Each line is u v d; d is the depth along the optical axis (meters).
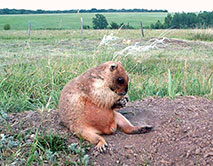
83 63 2.80
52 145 1.44
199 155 1.34
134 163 1.34
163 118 1.60
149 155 1.37
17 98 2.14
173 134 1.47
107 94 1.45
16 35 8.27
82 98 1.47
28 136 1.49
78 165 1.34
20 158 1.35
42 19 19.61
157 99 1.88
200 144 1.39
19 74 2.47
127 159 1.36
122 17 20.59
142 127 1.48
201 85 2.40
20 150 1.40
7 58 3.94
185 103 1.79
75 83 1.53
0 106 1.93
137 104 1.82
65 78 2.46
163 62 3.85
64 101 1.51
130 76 2.77
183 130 1.48
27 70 2.62
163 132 1.49
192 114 1.62
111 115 1.48
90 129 1.46
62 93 1.56
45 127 1.56
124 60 3.04
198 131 1.46
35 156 1.36
